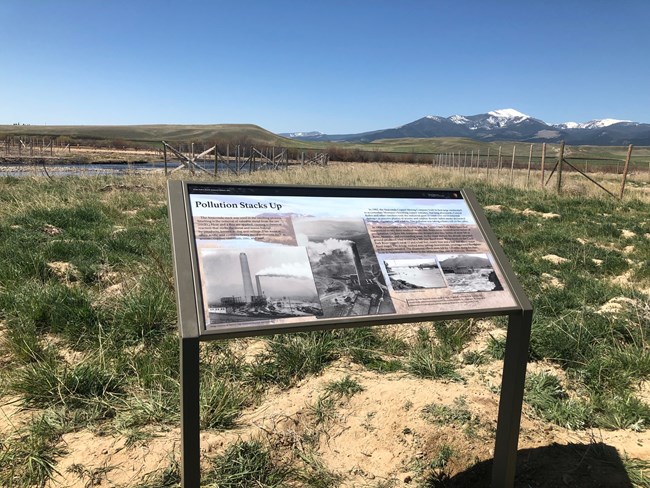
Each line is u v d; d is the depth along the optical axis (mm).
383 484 2654
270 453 2754
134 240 7113
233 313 1966
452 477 2768
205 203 2197
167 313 4320
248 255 2111
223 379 3459
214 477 2520
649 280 6727
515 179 21641
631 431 3188
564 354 4059
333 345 4074
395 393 3342
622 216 13078
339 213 2420
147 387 3355
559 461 2842
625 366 3908
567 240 9211
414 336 4523
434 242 2518
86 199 11148
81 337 3975
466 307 2346
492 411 3209
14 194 10734
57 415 2973
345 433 2994
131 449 2717
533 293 5684
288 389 3529
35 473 2508
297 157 60344
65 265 5758
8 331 3916
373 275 2291
